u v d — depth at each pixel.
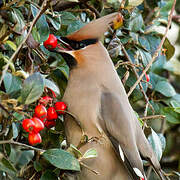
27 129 5.90
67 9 8.13
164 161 10.07
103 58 7.50
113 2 8.20
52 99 6.70
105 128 7.28
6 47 6.80
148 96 9.41
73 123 7.25
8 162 5.95
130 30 8.48
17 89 6.11
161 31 9.10
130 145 7.29
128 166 7.26
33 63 6.78
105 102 7.31
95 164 7.36
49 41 7.00
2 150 6.39
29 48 6.38
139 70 8.77
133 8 8.34
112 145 7.32
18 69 6.94
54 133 7.30
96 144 7.29
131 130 7.35
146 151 7.70
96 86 7.37
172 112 8.92
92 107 7.25
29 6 6.97
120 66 8.53
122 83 8.11
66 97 7.36
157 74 10.09
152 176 9.34
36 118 6.01
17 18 6.36
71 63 7.45
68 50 7.41
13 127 6.33
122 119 7.30
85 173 7.43
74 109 7.25
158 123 10.19
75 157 6.41
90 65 7.43
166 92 9.31
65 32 8.04
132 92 8.65
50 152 6.23
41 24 6.77
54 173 6.65
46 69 7.41
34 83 5.87
